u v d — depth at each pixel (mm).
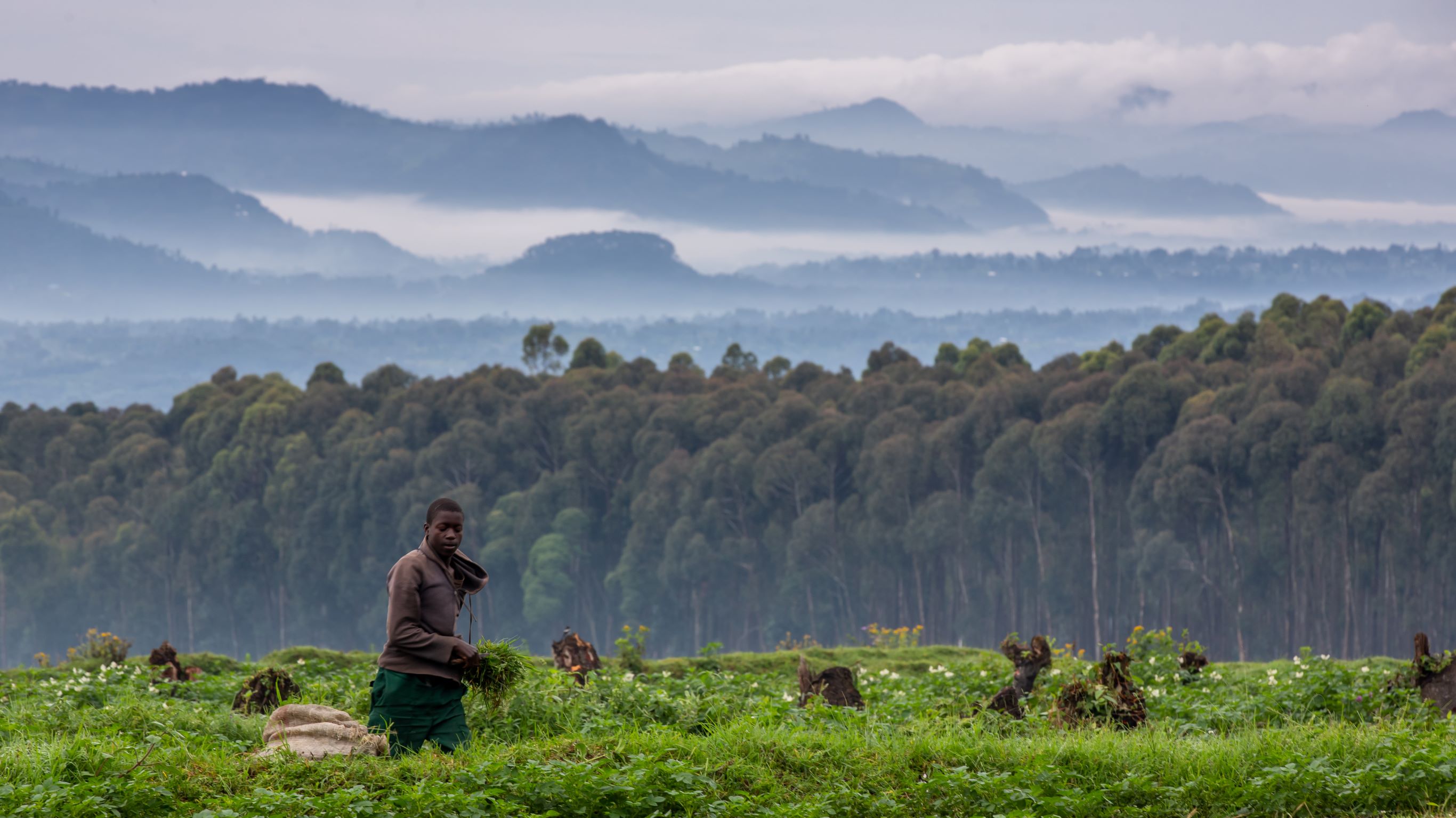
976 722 12477
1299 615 92750
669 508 118875
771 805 8688
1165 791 9133
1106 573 104438
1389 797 9055
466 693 10891
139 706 12375
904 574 111312
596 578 126000
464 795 7965
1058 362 127938
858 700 14719
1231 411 98438
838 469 120125
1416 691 14008
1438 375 88500
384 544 126625
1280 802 8891
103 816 7676
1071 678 15359
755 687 16469
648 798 8391
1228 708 14391
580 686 13445
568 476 124250
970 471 114688
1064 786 9227
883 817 8688
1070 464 106062
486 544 124375
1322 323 116750
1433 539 86125
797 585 112188
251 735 11398
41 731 11477
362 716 12836
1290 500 93500
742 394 130625
